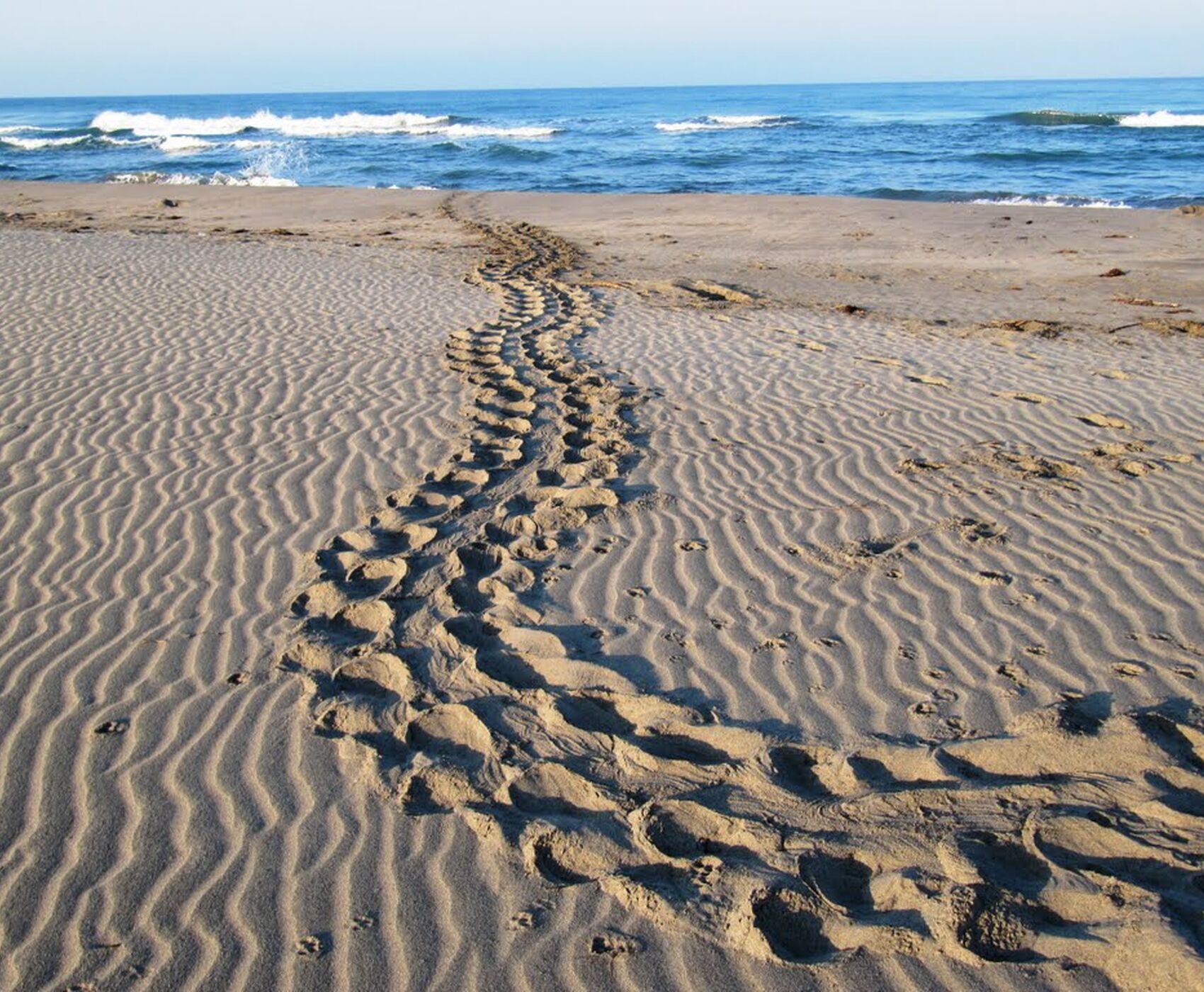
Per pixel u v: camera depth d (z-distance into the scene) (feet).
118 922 8.96
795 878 9.24
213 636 13.78
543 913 9.02
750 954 8.48
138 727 11.75
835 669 12.87
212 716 11.98
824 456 20.57
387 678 12.83
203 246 48.34
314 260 44.75
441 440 21.35
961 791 10.28
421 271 43.04
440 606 14.51
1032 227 57.88
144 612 14.38
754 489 18.86
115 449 20.62
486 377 25.90
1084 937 8.38
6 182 88.58
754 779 10.71
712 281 42.63
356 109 309.63
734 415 23.31
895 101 290.97
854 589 14.94
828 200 70.59
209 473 19.44
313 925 8.91
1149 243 51.83
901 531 16.88
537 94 590.96
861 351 29.58
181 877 9.48
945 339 31.40
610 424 22.52
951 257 49.42
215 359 27.17
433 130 173.17
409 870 9.56
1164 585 14.82
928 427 22.29
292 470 19.62
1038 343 30.86
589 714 12.12
